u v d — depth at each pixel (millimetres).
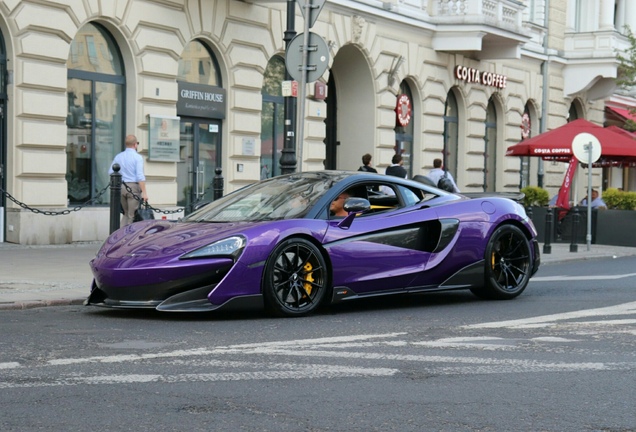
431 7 28656
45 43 17000
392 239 9750
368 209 9375
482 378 6066
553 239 24094
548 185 36594
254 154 22078
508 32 29547
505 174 33594
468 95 30750
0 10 16297
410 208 10055
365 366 6414
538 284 12656
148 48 19188
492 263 10547
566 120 37719
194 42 20719
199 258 8617
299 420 4988
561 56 36938
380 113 26484
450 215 10266
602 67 36844
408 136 28344
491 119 33281
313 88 23688
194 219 9766
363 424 4926
